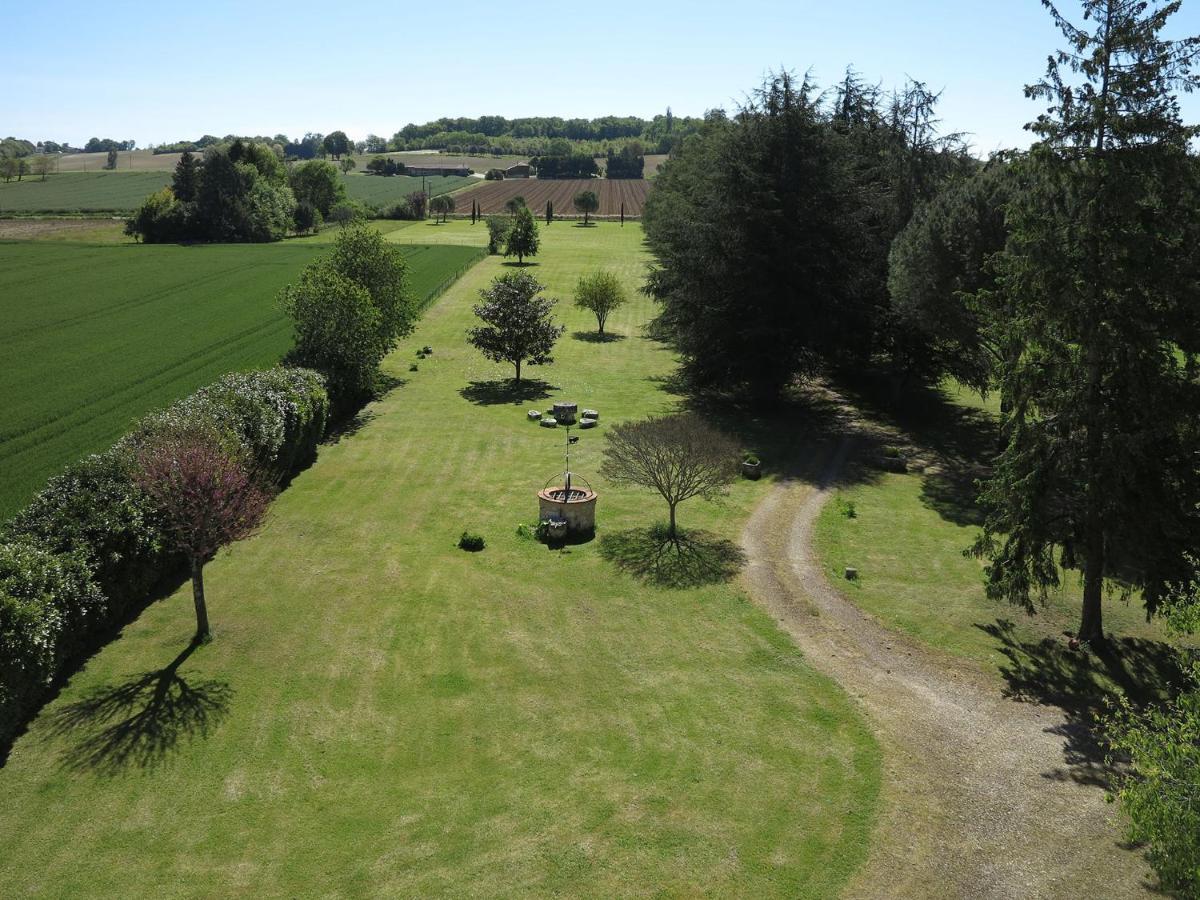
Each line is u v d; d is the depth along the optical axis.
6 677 17.38
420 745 17.83
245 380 35.03
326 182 161.62
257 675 20.42
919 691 20.17
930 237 35.47
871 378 54.56
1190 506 20.86
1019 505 22.11
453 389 50.50
